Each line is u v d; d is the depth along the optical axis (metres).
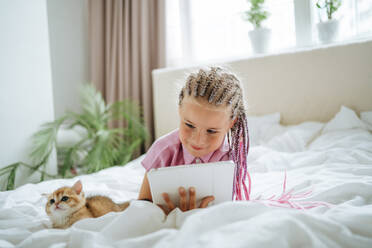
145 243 0.45
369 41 1.71
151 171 0.59
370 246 0.40
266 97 2.02
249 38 2.22
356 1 1.96
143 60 2.61
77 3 3.05
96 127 2.15
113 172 1.37
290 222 0.43
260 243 0.38
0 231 0.61
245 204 0.54
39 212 0.85
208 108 0.56
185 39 2.60
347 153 1.17
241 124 0.70
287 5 2.23
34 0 1.68
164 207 0.62
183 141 0.63
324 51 1.83
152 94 2.69
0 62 1.45
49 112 1.77
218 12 2.52
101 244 0.47
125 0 2.69
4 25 1.48
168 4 2.55
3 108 1.46
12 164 1.48
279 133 1.72
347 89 1.78
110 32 2.83
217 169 0.59
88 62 3.14
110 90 2.83
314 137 1.63
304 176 1.00
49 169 1.74
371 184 0.73
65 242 0.52
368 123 1.60
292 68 1.93
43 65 1.73
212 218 0.48
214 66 0.66
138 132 2.38
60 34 2.94
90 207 0.85
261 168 1.21
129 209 0.55
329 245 0.41
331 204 0.65
